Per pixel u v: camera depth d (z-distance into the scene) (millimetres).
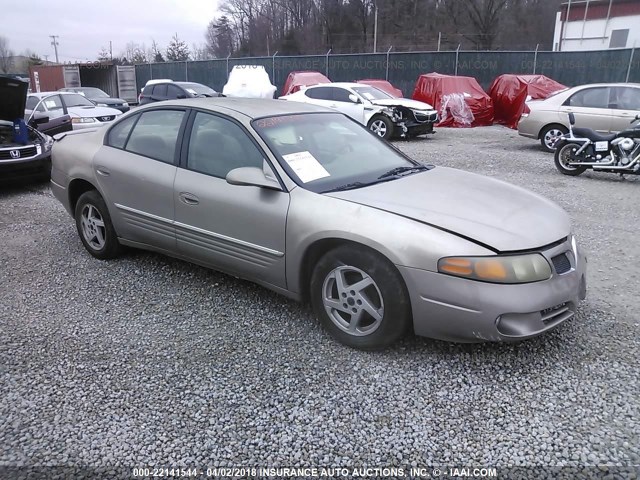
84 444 2588
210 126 4082
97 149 4840
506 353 3338
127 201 4523
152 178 4270
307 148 3914
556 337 3533
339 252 3297
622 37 41906
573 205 7316
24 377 3127
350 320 3387
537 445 2549
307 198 3471
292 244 3482
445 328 3057
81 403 2891
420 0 55969
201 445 2576
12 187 8781
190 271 4750
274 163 3656
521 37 52625
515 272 2949
